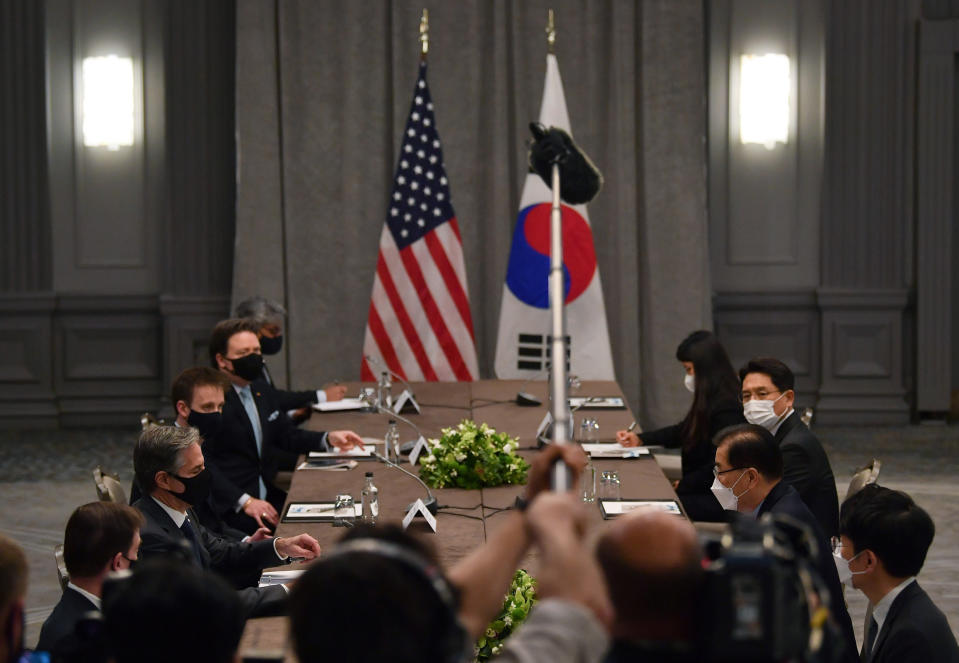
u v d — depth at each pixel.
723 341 11.75
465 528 5.13
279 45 10.91
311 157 11.01
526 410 7.86
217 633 1.91
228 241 11.34
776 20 11.48
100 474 5.40
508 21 10.98
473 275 11.18
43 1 11.27
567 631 1.63
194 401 5.91
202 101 11.19
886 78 11.30
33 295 11.48
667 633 1.68
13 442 10.98
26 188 11.42
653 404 11.09
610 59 10.96
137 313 11.67
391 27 10.97
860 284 11.48
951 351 11.78
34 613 6.54
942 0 11.30
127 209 11.69
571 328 9.95
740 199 11.66
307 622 1.67
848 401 11.54
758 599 1.60
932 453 10.37
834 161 11.39
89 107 11.55
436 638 1.70
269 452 6.98
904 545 3.77
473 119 11.02
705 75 11.43
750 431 4.71
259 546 4.97
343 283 11.09
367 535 2.08
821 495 5.62
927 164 11.36
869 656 4.04
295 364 11.09
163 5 11.36
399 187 9.94
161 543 4.59
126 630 1.88
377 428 7.31
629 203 10.98
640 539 1.70
